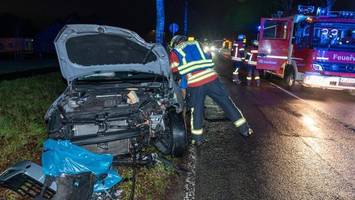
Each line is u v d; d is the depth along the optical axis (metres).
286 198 4.08
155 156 4.66
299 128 7.12
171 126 4.76
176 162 5.04
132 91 4.54
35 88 9.95
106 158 3.66
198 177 4.57
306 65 11.27
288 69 12.59
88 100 4.41
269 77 15.57
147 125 4.38
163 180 4.37
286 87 12.89
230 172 4.76
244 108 8.96
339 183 4.52
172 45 5.66
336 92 12.23
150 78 5.06
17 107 7.13
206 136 6.37
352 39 10.87
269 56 13.25
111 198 3.68
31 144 5.23
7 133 5.37
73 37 4.78
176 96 4.96
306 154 5.55
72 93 4.39
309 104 9.75
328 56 10.92
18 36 32.31
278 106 9.34
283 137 6.45
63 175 3.47
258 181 4.50
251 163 5.11
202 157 5.30
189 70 5.27
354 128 7.24
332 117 8.19
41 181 3.50
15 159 4.68
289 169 4.93
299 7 12.96
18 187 3.49
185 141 4.80
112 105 4.38
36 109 7.16
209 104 9.28
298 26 11.99
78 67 4.71
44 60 26.91
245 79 15.36
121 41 5.01
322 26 10.98
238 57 13.69
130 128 4.27
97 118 4.12
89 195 3.42
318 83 11.12
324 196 4.15
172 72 5.25
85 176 3.52
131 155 4.50
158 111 4.64
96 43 4.89
